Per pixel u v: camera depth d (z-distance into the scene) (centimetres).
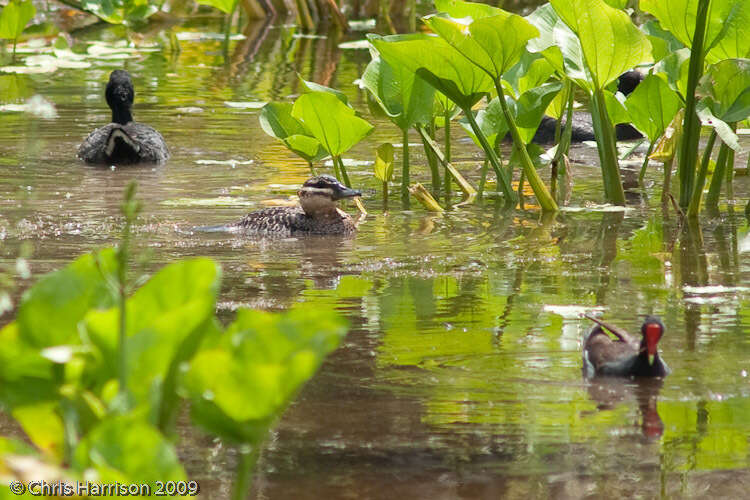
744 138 2022
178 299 511
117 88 2028
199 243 1391
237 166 1856
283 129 1666
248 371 475
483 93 1570
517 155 1620
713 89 1412
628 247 1356
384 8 3172
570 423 811
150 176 1786
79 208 1566
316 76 2533
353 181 1777
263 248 1377
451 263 1295
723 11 1445
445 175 1691
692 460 751
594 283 1190
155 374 505
